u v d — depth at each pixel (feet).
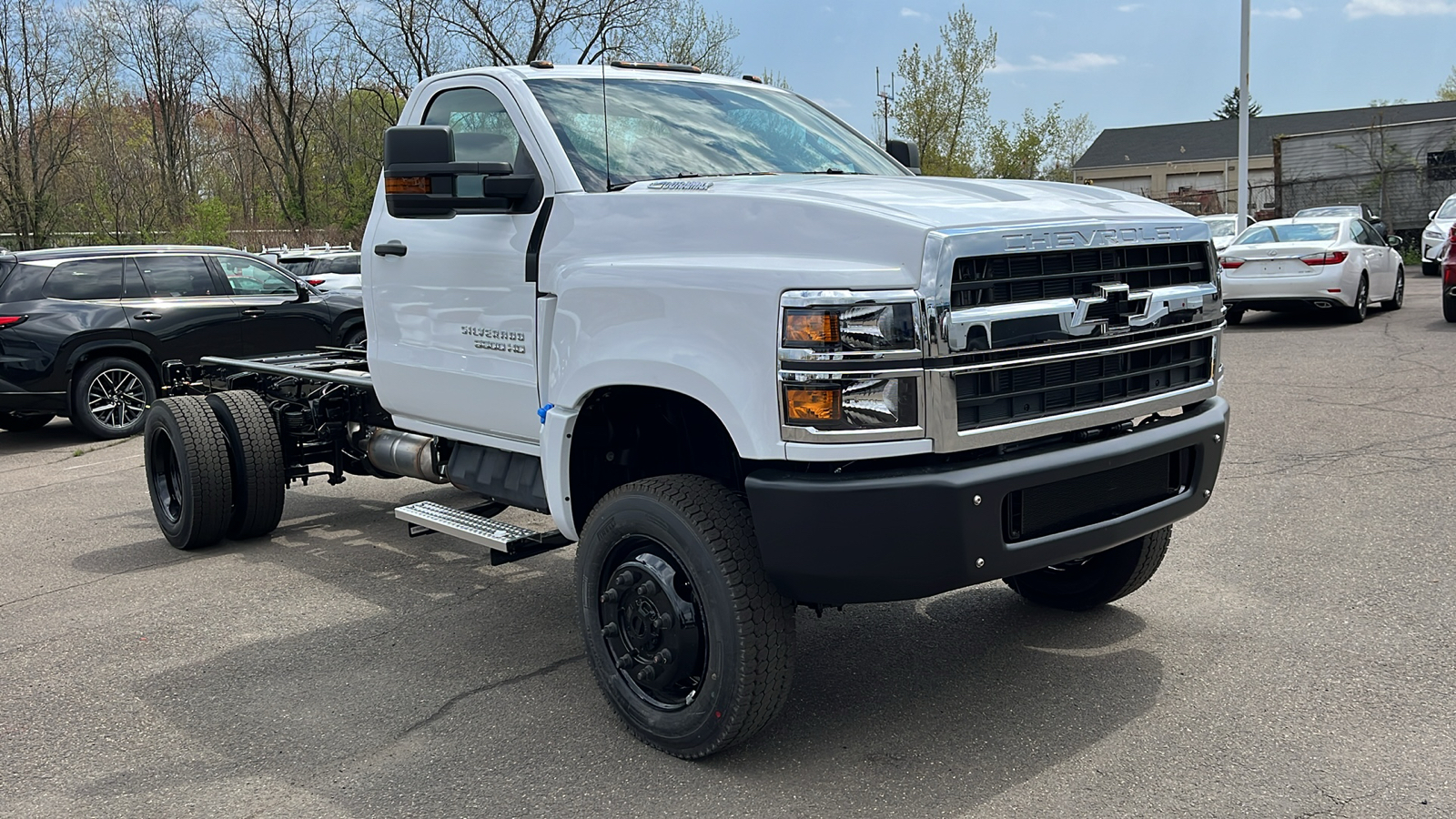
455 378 14.21
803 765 10.73
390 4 120.26
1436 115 199.93
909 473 9.45
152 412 19.97
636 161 13.07
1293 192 104.63
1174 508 11.38
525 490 13.69
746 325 9.74
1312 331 43.93
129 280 34.96
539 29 115.14
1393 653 12.59
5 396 32.73
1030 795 9.91
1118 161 242.78
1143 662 12.82
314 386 20.48
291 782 10.81
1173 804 9.62
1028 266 9.94
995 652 13.35
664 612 10.77
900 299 9.23
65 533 21.79
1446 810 9.28
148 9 143.13
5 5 105.91
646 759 11.04
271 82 148.87
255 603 16.63
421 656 14.17
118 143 129.39
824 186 11.30
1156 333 11.06
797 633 14.34
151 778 10.98
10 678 13.87
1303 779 9.93
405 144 12.08
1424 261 74.59
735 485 12.05
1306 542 16.83
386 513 22.63
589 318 11.36
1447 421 24.84
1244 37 74.18
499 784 10.60
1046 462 9.92
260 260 38.34
